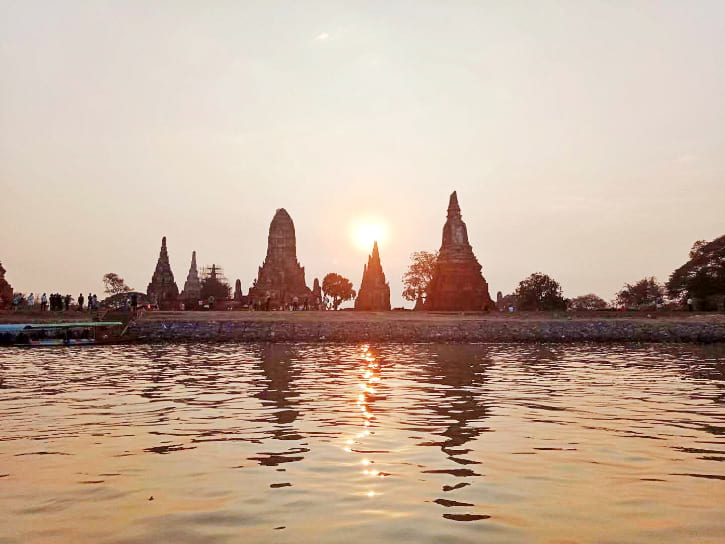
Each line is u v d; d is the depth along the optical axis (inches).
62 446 444.8
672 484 347.3
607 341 2114.9
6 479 355.9
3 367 1102.4
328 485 343.3
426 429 511.8
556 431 504.1
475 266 3385.8
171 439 469.7
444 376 961.5
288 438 474.0
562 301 3865.7
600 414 591.2
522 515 292.7
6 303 2765.7
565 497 321.7
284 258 4261.8
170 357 1363.2
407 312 2819.9
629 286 4975.4
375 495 324.5
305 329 2160.4
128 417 570.9
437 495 324.8
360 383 857.5
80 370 1045.8
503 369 1088.8
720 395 733.9
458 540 259.6
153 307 3024.1
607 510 300.4
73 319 2194.9
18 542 257.0
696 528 274.8
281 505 307.1
